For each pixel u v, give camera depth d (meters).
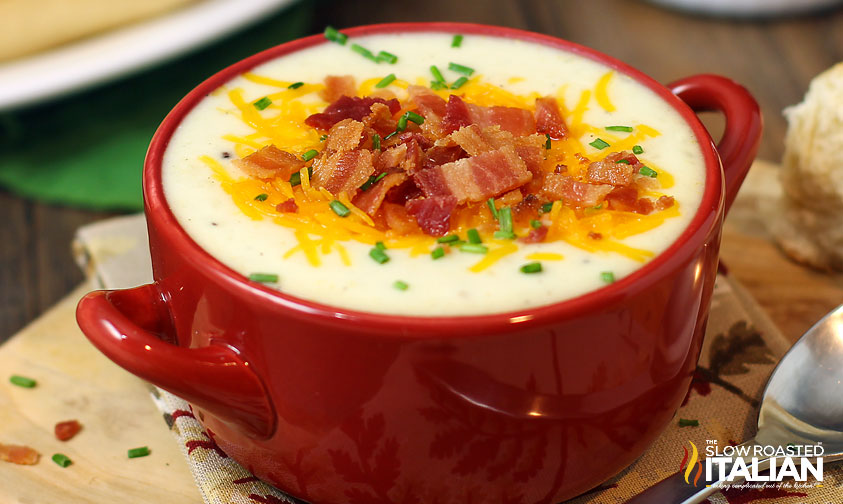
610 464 0.33
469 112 0.35
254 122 0.36
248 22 0.58
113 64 0.55
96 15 0.57
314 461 0.32
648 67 0.63
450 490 0.32
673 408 0.33
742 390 0.37
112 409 0.38
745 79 0.62
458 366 0.30
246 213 0.33
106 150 0.60
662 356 0.32
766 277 0.42
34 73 0.55
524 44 0.39
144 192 0.33
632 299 0.30
